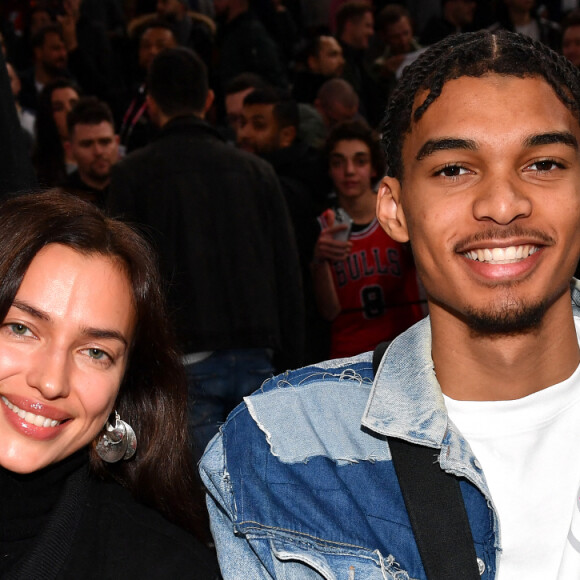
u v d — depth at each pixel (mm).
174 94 3701
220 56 7434
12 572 1738
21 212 1713
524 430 1554
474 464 1525
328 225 4051
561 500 1529
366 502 1597
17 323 1672
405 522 1574
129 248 1760
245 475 1674
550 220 1455
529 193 1455
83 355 1732
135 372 1926
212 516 1752
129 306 1771
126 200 3590
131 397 1943
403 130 1575
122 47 7371
